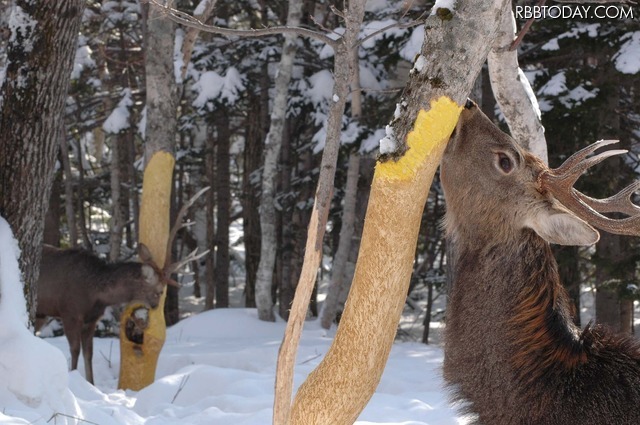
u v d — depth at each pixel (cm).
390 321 352
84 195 2302
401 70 1491
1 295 612
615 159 1224
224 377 751
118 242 1928
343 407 355
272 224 1456
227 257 2125
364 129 1320
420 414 632
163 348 1111
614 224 355
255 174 1927
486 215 374
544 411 351
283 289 1927
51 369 566
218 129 2077
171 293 2167
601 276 1303
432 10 339
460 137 384
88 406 596
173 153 957
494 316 363
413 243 348
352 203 1500
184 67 931
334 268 1497
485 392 362
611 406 347
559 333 360
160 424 611
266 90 1864
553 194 369
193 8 1850
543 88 1118
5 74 651
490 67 530
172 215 2147
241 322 1355
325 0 1531
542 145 555
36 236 666
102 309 967
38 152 655
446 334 379
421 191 342
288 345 357
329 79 1529
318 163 1820
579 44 1143
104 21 1859
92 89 1989
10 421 492
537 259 366
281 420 356
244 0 1839
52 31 643
